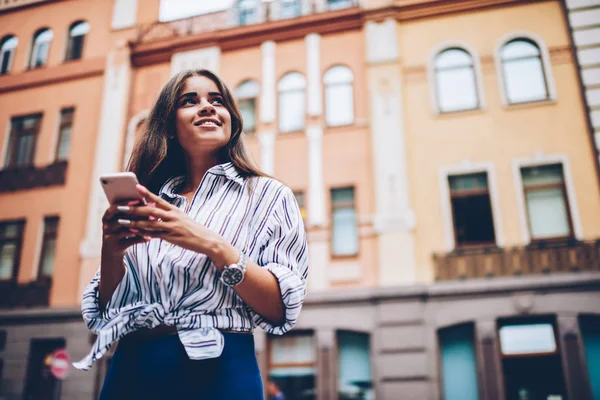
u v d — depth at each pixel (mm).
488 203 11008
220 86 1509
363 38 12742
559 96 11203
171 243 1148
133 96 14094
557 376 9797
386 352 10406
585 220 10359
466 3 12281
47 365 12344
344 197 11773
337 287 11125
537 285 10133
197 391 1034
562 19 11719
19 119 14820
